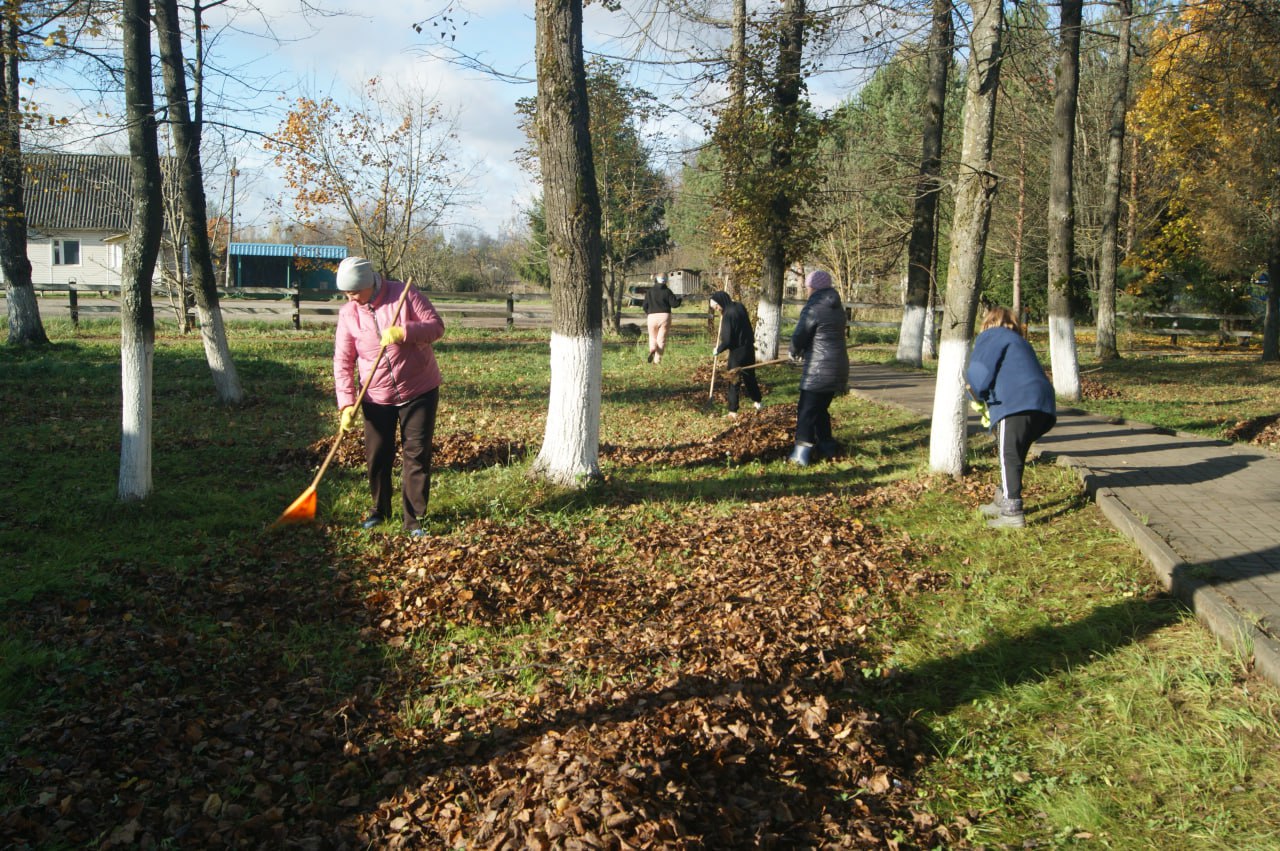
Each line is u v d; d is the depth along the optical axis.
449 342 22.78
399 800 3.42
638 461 9.27
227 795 3.43
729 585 5.63
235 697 4.18
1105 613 5.12
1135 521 6.41
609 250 25.42
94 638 4.57
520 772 3.51
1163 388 15.84
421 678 4.46
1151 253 30.27
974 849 3.22
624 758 3.45
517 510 7.16
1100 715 4.07
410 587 5.39
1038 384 6.77
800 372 16.14
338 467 8.58
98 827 3.22
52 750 3.64
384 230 25.06
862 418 11.90
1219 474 8.20
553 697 4.18
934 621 5.19
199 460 8.68
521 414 11.96
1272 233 21.38
